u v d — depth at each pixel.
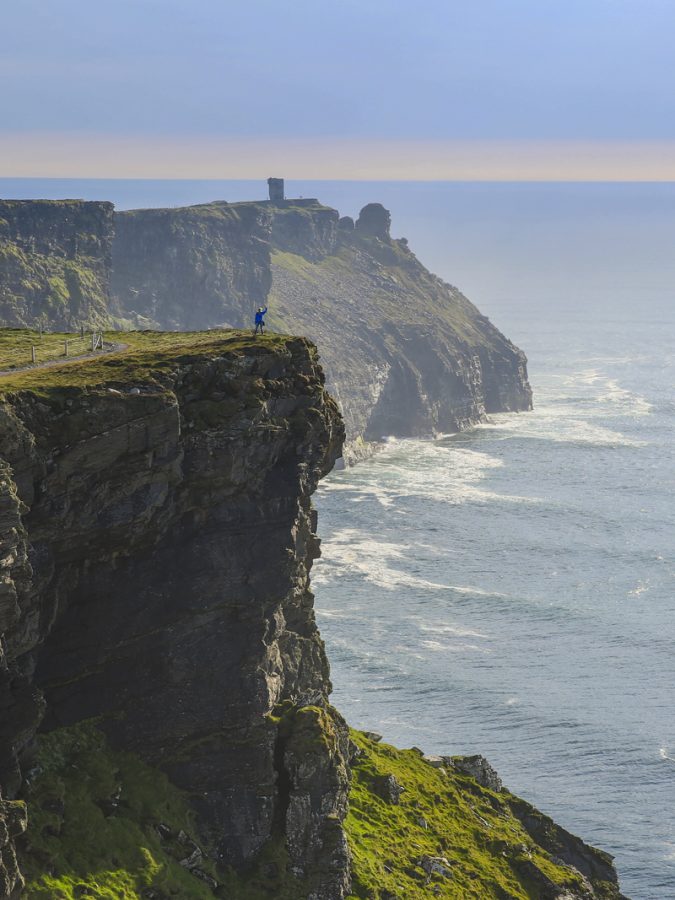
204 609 71.12
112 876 64.69
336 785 74.19
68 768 67.44
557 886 87.75
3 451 61.62
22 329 112.19
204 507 71.38
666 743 166.12
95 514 66.25
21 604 62.41
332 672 186.88
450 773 97.50
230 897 70.31
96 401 66.12
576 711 175.00
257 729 72.25
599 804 151.75
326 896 73.31
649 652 199.25
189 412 70.56
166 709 70.81
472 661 193.00
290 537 73.31
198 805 71.69
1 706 62.22
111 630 69.25
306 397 75.44
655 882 137.00
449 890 82.12
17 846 61.97
